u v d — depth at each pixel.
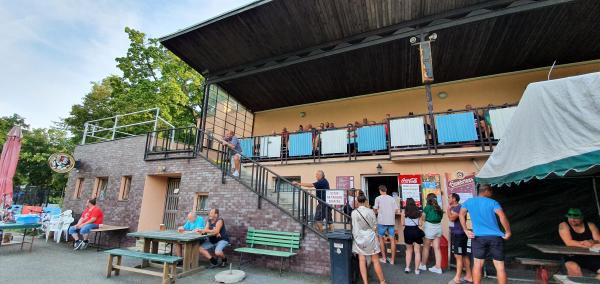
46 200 17.44
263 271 6.25
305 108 13.68
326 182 7.35
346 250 5.16
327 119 13.00
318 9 8.38
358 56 10.14
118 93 19.83
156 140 10.05
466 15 7.81
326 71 11.15
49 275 5.68
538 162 3.89
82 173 11.45
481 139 7.39
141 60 19.62
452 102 10.91
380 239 7.04
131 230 9.09
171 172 8.99
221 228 6.79
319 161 9.49
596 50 9.06
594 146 3.22
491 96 10.42
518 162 4.46
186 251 5.95
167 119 18.59
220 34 9.84
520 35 8.52
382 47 9.58
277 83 12.21
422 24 8.33
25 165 26.31
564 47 8.96
